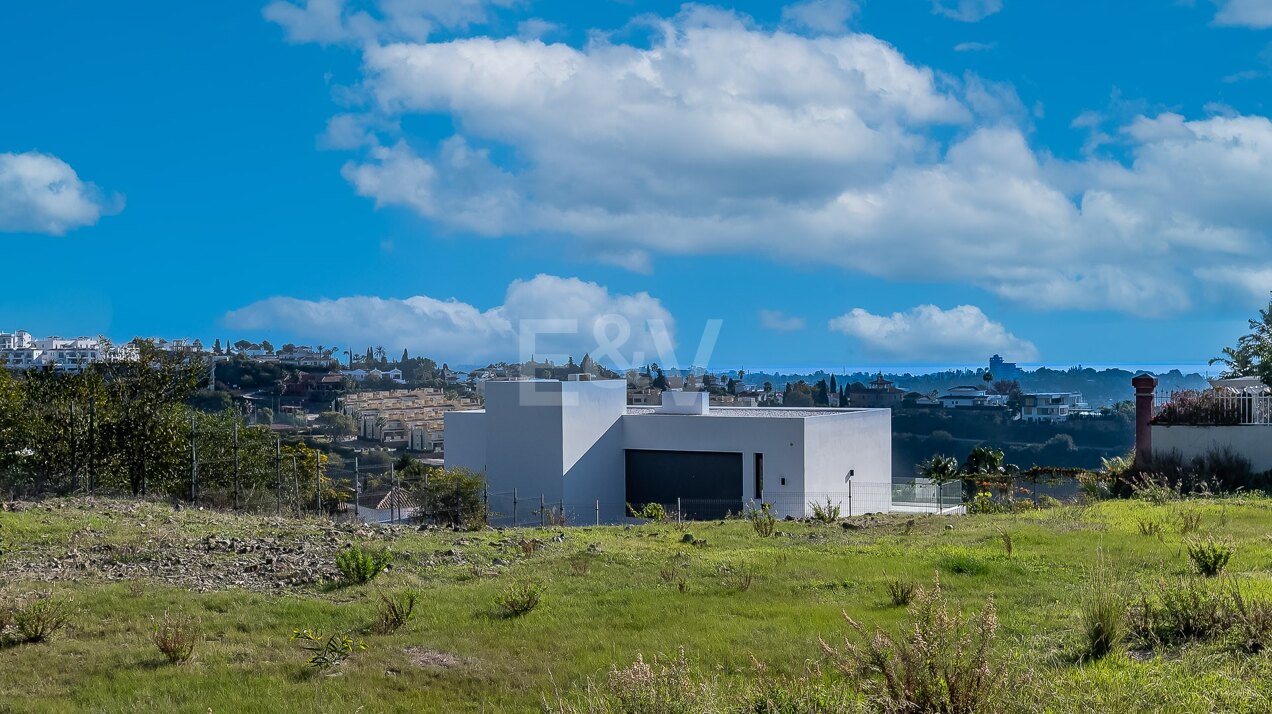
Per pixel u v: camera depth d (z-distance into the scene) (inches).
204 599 427.8
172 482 947.3
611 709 233.8
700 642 342.3
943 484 1207.6
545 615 398.6
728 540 649.6
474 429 1414.9
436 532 707.4
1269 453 886.4
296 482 971.3
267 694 297.4
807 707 234.4
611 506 1395.2
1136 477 904.9
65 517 658.2
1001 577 438.3
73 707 286.2
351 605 420.8
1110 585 336.2
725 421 1338.6
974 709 217.3
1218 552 409.1
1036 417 2659.9
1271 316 977.5
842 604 400.2
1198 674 255.1
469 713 281.6
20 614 366.9
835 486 1391.5
